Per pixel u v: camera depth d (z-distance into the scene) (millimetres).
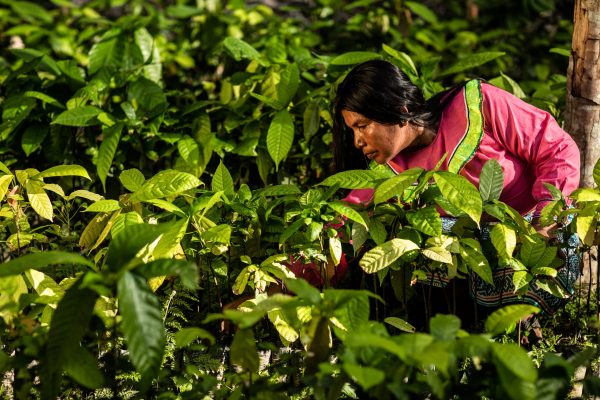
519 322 3795
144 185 3662
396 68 4094
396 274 3943
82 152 5449
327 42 7234
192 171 4957
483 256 3613
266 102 4988
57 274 4344
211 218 3969
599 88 4684
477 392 2863
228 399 3092
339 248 3734
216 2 8031
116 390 3328
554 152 4070
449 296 4289
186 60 6742
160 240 3465
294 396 3541
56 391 2902
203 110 5199
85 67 6812
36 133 5098
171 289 3961
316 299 2789
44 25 7734
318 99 5051
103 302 3414
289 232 3666
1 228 4102
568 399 3592
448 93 4281
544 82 7027
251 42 6984
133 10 8727
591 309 4418
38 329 2930
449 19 9273
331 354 3770
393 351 2506
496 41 7926
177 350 3787
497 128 4121
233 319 2715
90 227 3949
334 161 4461
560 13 8711
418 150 4227
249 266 3697
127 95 5332
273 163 5164
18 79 5363
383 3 7656
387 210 3789
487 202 3678
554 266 3758
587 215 3617
